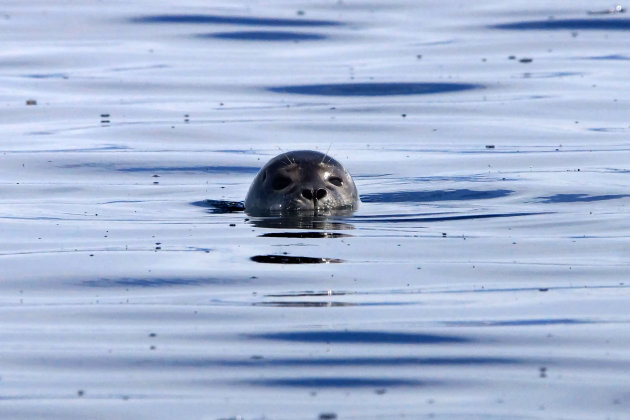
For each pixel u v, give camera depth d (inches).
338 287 1342.3
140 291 1334.9
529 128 2561.5
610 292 1310.3
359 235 1617.9
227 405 986.7
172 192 2009.1
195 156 2331.4
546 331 1173.1
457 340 1149.7
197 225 1706.4
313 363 1088.8
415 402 989.8
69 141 2458.2
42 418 962.1
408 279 1378.0
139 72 3208.7
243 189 2036.2
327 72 3186.5
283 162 1830.7
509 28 3695.9
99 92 2992.1
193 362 1095.0
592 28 3673.7
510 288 1336.1
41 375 1064.8
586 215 1742.1
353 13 3956.7
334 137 2518.5
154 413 970.1
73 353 1122.7
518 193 1927.9
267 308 1261.1
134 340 1160.2
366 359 1097.4
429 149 2377.0
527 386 1025.5
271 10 3996.1
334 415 961.5
